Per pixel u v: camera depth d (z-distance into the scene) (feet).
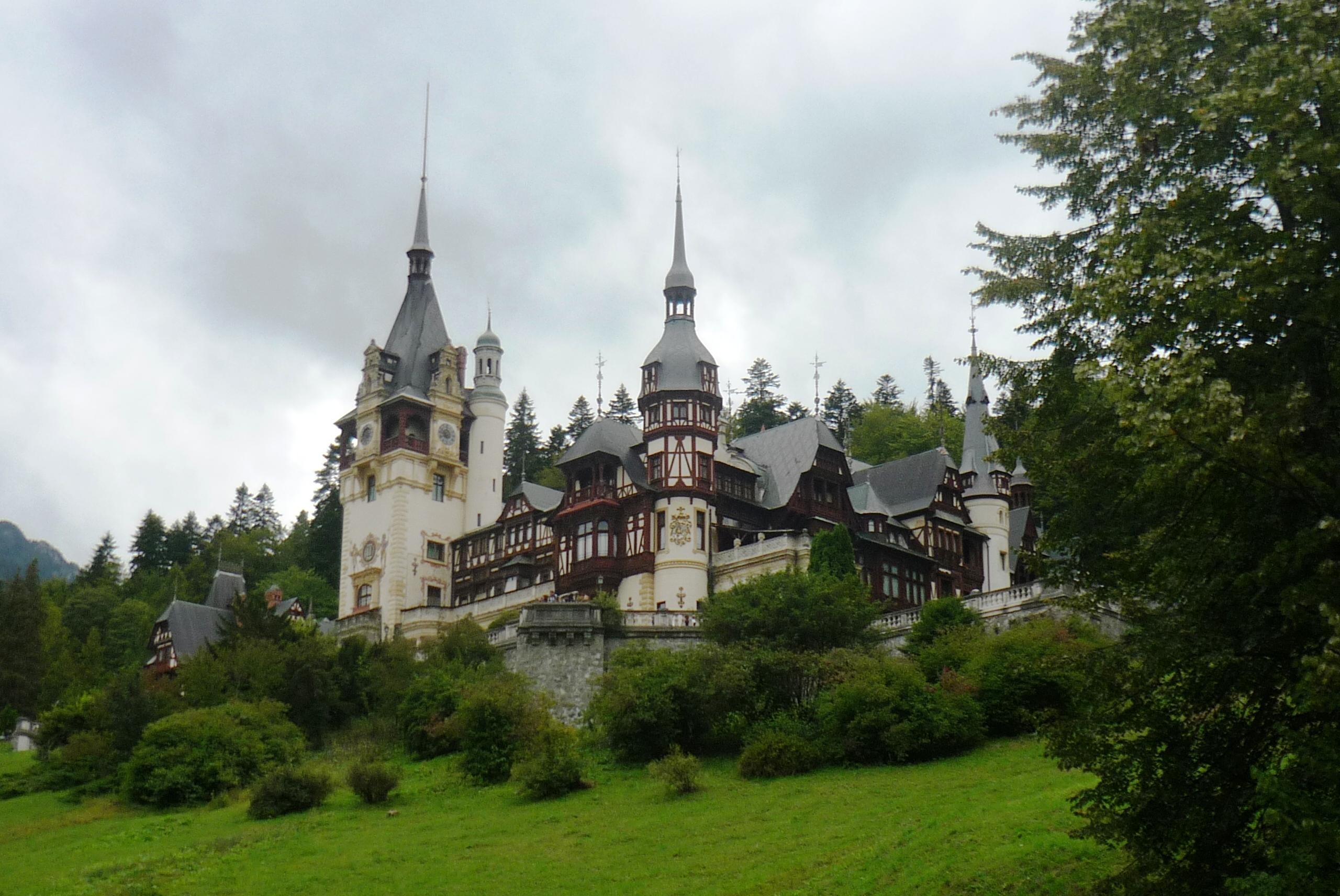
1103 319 69.72
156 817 159.84
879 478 257.14
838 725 146.51
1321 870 53.93
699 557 222.89
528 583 257.75
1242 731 65.57
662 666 160.76
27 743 225.97
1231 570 64.69
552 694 181.16
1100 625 161.48
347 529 290.35
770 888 101.81
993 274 90.43
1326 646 55.93
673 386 230.68
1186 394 61.26
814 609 171.22
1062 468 74.90
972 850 93.76
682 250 244.63
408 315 307.78
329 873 122.83
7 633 270.46
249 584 368.68
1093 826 67.00
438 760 169.99
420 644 238.89
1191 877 63.52
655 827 127.34
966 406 274.16
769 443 246.88
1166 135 75.46
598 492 231.09
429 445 287.89
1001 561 258.98
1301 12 65.98
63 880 129.70
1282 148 65.77
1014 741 141.79
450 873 119.14
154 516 435.12
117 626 336.90
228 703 186.09
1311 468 60.34
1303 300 62.44
